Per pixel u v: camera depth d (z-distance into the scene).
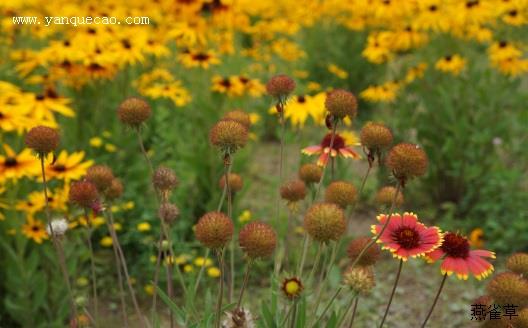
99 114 5.59
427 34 6.73
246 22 6.55
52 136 2.52
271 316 2.51
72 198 2.62
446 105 6.02
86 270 4.77
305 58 9.80
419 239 2.27
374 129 2.41
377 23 9.02
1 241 3.75
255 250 2.07
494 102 5.95
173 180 2.66
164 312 4.45
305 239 2.79
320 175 3.13
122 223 4.99
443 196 6.28
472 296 4.68
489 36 6.21
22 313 3.84
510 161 6.38
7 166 3.45
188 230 5.13
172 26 6.20
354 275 2.31
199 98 5.37
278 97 2.81
